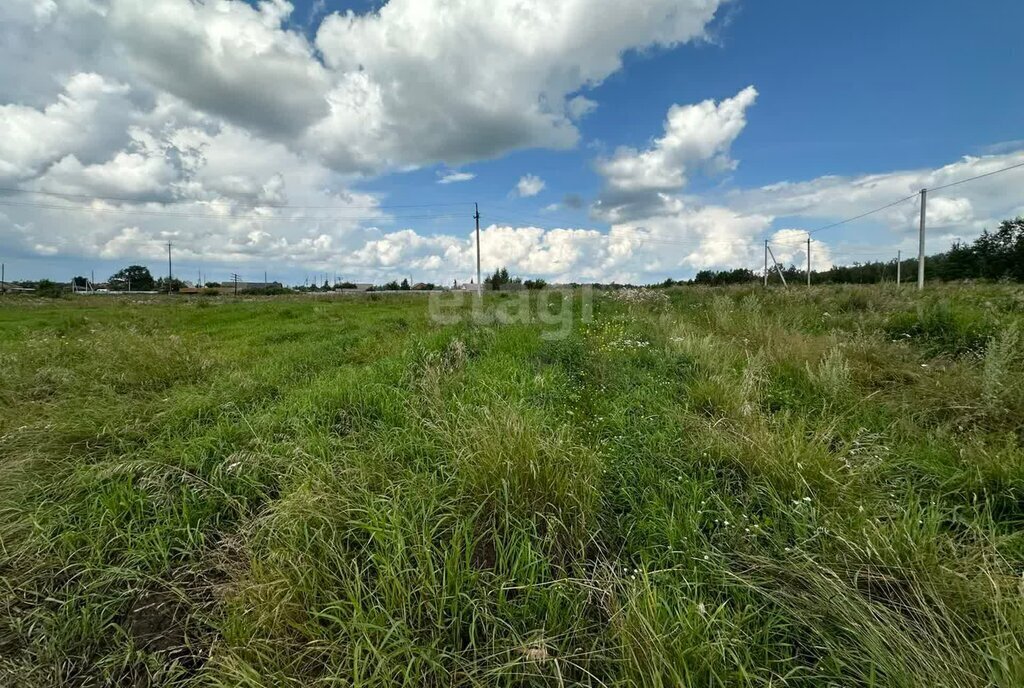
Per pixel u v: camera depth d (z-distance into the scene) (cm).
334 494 241
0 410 425
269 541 220
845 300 952
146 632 201
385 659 157
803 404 389
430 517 226
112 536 247
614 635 166
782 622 174
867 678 144
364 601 187
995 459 256
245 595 195
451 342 612
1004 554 203
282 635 179
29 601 214
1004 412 322
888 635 154
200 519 259
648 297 1392
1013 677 138
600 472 270
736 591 185
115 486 279
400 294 3164
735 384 417
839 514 221
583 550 212
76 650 196
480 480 241
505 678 158
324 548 207
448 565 187
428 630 174
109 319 1352
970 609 172
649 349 608
